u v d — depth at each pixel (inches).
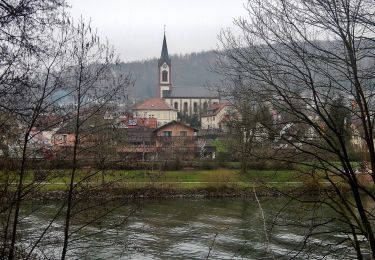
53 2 382.3
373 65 352.8
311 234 414.6
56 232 762.2
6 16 339.6
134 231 1101.1
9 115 378.3
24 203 558.9
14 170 419.2
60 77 400.5
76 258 753.6
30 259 507.2
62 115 432.8
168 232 1112.8
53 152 448.1
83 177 482.3
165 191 1756.9
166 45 6235.2
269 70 366.6
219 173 1845.5
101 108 454.6
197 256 895.7
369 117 352.8
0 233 462.0
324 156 407.5
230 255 897.5
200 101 6058.1
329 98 368.5
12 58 358.0
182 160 2165.4
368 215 434.3
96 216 526.3
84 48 428.1
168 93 6112.2
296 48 357.7
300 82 367.6
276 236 1006.4
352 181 366.0
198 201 1690.5
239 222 1258.6
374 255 352.5
